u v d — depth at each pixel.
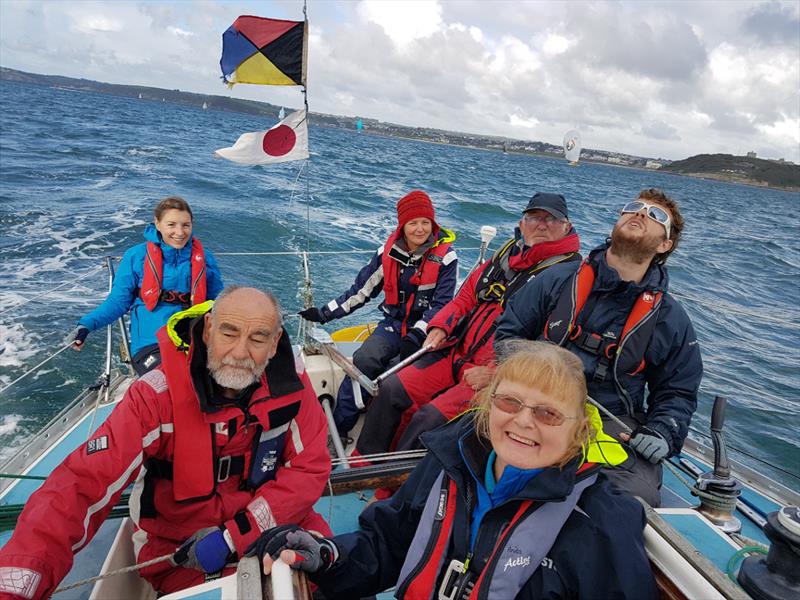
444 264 3.48
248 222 12.55
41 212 12.16
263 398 1.85
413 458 2.68
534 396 1.34
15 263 8.75
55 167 19.12
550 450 1.36
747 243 20.52
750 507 2.81
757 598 1.58
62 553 1.57
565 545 1.32
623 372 2.39
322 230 12.63
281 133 3.75
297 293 7.82
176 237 3.43
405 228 3.43
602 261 2.46
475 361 3.06
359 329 4.89
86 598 2.05
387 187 22.23
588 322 2.44
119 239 10.52
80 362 5.93
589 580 1.28
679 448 2.36
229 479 1.93
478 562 1.40
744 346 7.73
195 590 1.34
